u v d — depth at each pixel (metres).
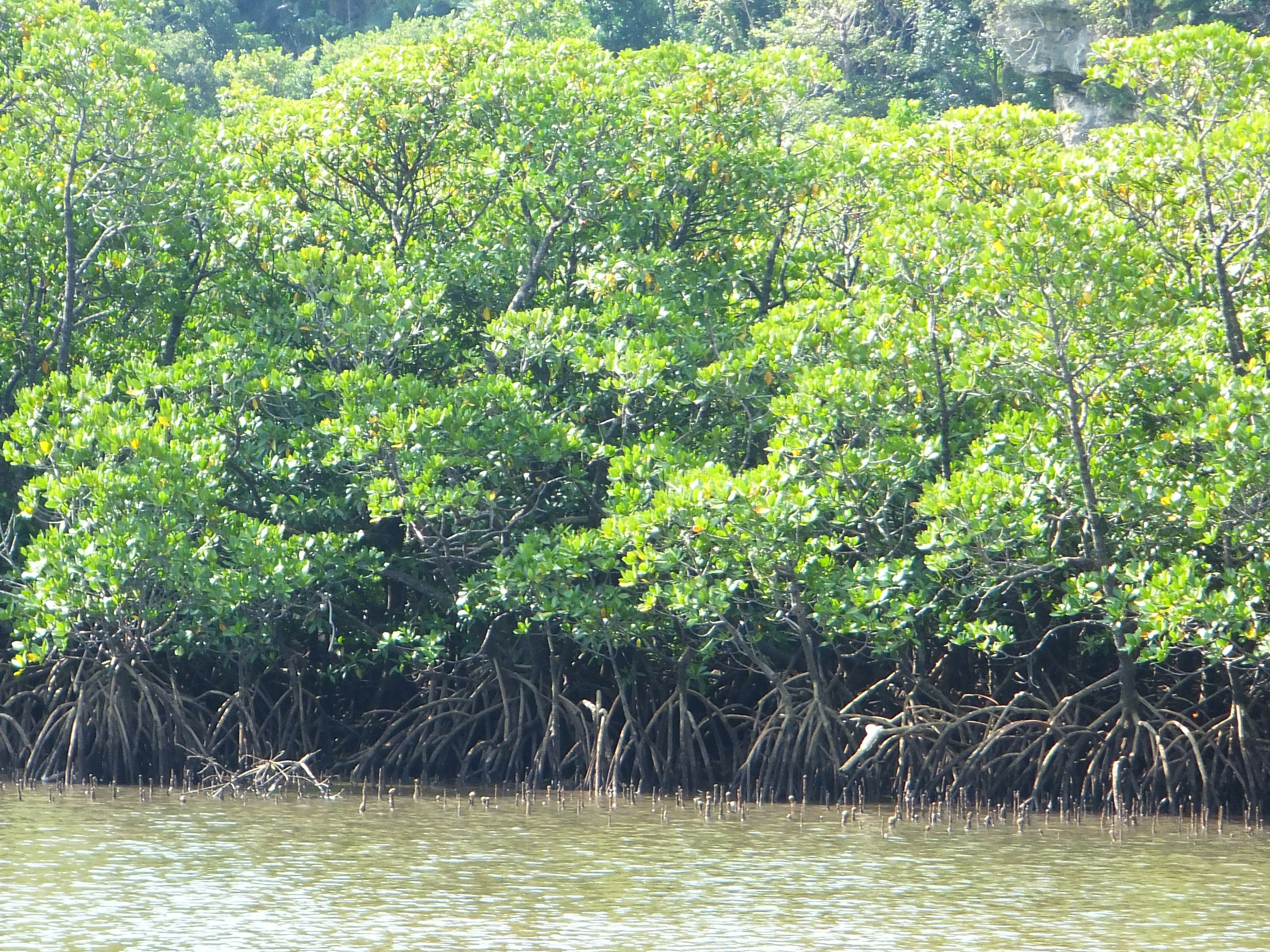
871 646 64.12
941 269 58.00
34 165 71.19
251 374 63.91
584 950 36.78
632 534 56.94
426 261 71.44
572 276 74.19
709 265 71.56
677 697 66.06
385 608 70.94
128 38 74.19
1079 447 55.12
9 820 55.00
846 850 50.72
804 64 73.12
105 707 65.56
